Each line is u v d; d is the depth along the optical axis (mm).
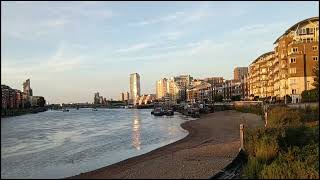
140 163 35000
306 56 125500
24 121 129000
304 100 87250
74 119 146375
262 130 40531
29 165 35750
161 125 97812
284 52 133875
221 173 28391
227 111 166125
